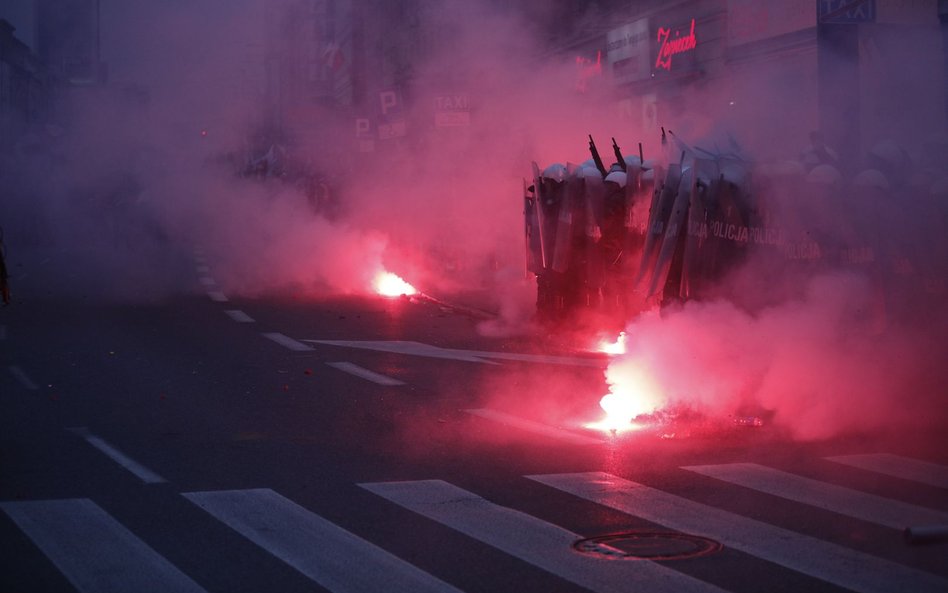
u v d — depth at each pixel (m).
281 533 5.41
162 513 5.79
